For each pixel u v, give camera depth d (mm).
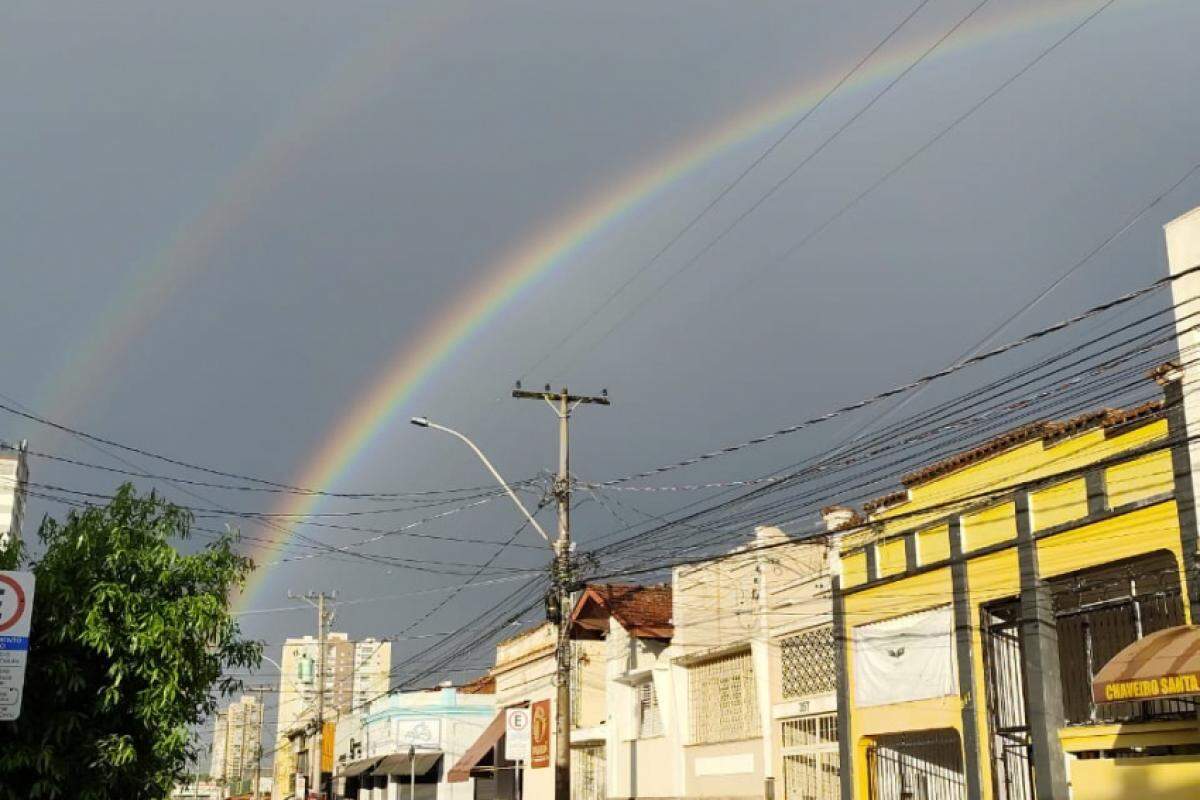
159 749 13812
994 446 20656
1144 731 17125
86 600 13625
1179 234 17641
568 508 24844
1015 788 19781
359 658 93875
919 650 21938
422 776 54406
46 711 13383
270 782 138000
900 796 22516
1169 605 17656
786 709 25734
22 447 26203
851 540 24312
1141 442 17859
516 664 43938
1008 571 20047
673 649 30422
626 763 32688
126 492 14883
